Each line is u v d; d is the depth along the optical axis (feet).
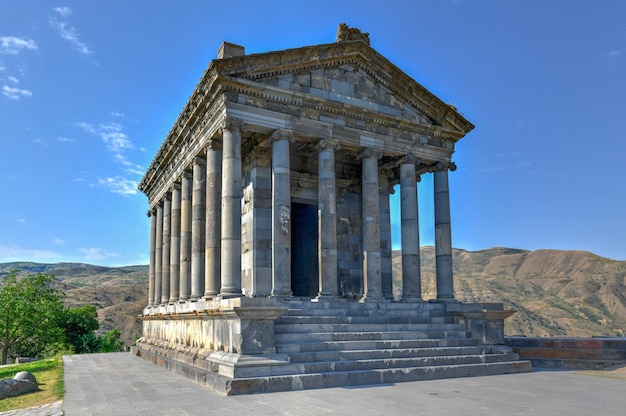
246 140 101.91
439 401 50.29
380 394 54.54
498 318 82.94
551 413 44.65
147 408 48.49
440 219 102.99
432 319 86.53
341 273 109.70
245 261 99.50
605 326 442.50
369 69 98.17
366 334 74.08
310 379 59.06
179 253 115.03
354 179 114.32
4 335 202.59
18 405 54.80
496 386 61.00
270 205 98.68
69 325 245.86
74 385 67.15
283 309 61.82
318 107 90.84
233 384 55.16
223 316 65.36
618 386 61.52
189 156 103.24
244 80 83.66
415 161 101.09
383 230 113.80
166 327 99.50
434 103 102.94
